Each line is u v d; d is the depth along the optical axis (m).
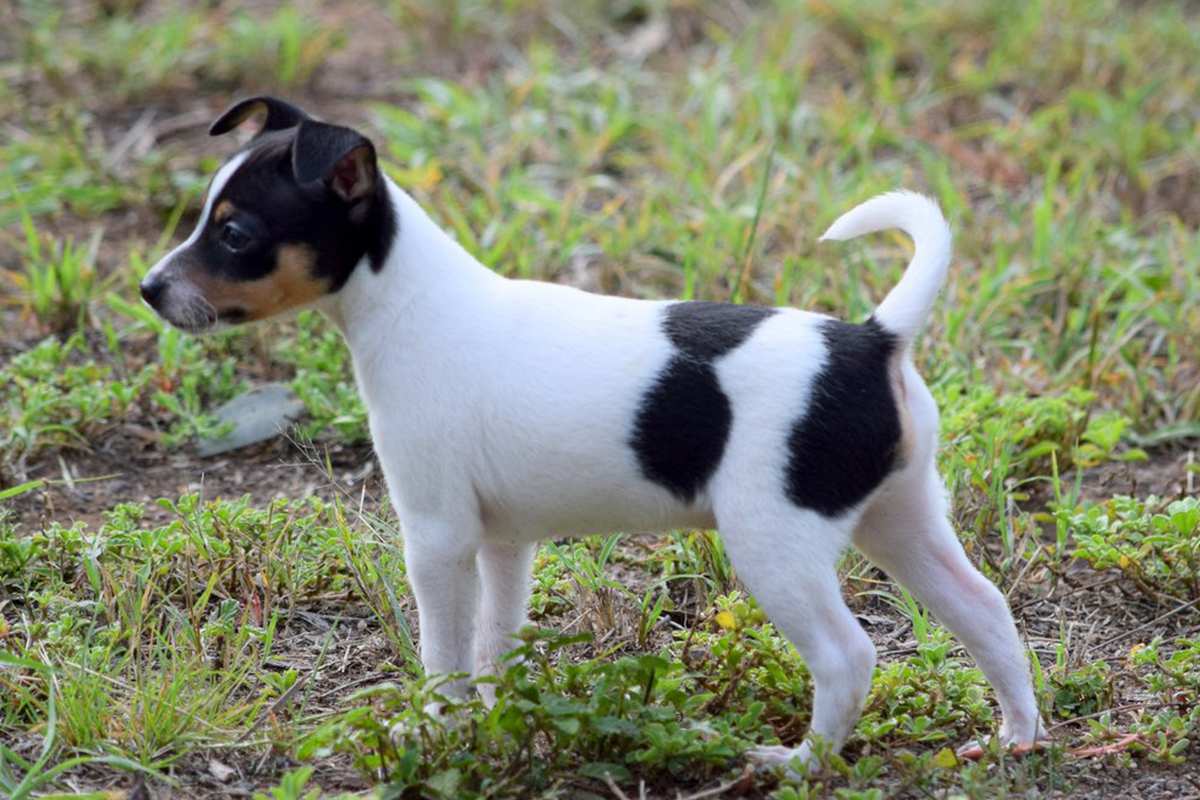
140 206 14.14
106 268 13.27
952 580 7.38
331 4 19.27
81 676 7.60
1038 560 9.33
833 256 12.84
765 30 17.72
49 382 11.09
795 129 14.99
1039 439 10.58
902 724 7.58
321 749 7.25
